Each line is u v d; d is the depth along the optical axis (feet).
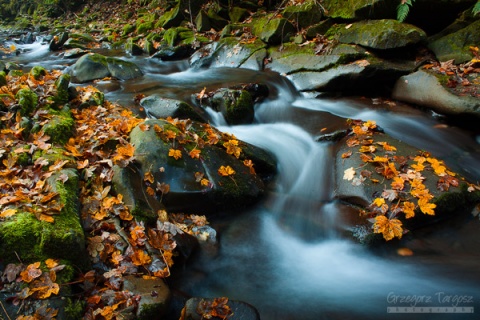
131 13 51.37
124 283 9.57
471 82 19.10
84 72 26.45
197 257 11.94
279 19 27.68
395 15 23.70
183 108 18.24
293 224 13.98
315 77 23.07
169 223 11.72
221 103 19.75
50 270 8.98
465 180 14.42
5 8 74.79
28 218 9.67
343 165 15.17
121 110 19.07
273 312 10.58
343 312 10.55
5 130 14.21
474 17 22.38
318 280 11.70
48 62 34.73
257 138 18.63
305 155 17.21
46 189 11.12
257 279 11.75
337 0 26.27
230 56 28.66
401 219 12.62
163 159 13.53
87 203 11.62
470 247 12.28
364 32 23.18
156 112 18.71
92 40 42.27
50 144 13.58
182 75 27.61
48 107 16.55
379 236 12.27
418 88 20.36
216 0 35.76
